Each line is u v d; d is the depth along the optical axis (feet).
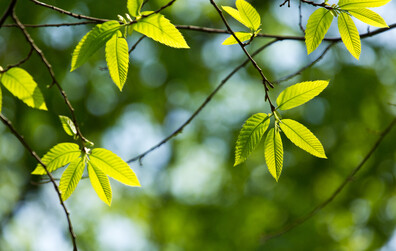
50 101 28.43
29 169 31.60
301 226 29.01
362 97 30.27
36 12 27.30
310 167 31.58
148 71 32.01
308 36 6.98
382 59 31.45
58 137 29.50
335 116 30.66
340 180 31.40
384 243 30.55
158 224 34.35
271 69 33.24
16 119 29.04
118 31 6.63
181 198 35.58
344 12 6.81
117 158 7.16
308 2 6.88
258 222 30.81
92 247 32.27
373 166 30.40
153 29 6.69
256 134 6.82
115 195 34.06
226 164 34.19
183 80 32.32
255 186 33.47
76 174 7.23
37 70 28.17
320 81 6.66
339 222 31.78
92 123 30.83
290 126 6.81
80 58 6.55
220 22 32.45
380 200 31.17
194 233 32.40
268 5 32.55
